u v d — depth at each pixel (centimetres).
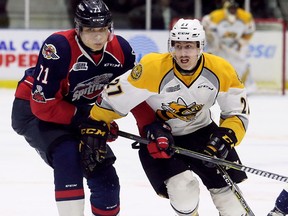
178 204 925
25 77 1002
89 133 920
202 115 962
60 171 912
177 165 927
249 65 2731
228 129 934
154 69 902
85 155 915
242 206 936
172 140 926
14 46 2859
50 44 926
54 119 946
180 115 941
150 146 931
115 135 962
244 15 2667
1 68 2867
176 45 884
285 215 998
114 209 942
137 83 906
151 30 2866
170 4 3012
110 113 932
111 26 931
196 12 3020
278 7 3073
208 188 968
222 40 2683
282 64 2873
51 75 927
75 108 959
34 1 2989
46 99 934
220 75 915
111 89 921
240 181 984
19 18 2997
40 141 952
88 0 914
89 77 952
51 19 3002
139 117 962
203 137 978
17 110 988
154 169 942
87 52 931
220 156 930
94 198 940
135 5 3009
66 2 2992
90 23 898
